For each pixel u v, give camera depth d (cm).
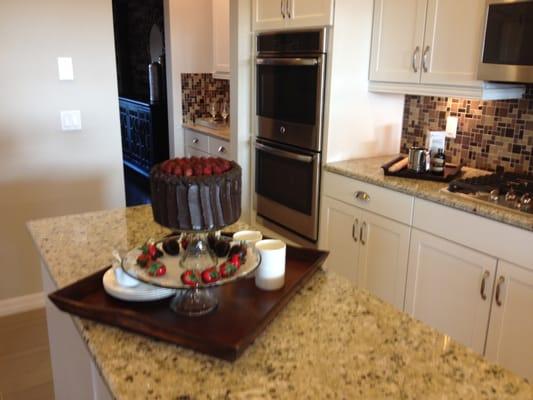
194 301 118
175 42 445
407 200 230
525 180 233
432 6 239
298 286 129
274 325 113
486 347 207
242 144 342
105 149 298
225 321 112
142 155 603
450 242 214
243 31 322
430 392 91
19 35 257
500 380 94
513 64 205
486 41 214
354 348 104
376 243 253
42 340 262
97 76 284
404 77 260
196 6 447
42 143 277
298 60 280
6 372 234
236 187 117
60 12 265
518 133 248
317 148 283
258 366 98
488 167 265
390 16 263
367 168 269
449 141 283
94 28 277
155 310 117
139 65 665
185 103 465
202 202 111
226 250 126
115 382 93
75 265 145
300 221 306
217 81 475
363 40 275
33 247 288
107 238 167
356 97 283
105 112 292
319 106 276
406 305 242
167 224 114
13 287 288
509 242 189
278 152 309
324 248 292
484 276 202
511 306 194
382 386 92
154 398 88
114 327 111
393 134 309
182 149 473
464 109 273
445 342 107
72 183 292
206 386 92
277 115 310
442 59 239
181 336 103
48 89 271
